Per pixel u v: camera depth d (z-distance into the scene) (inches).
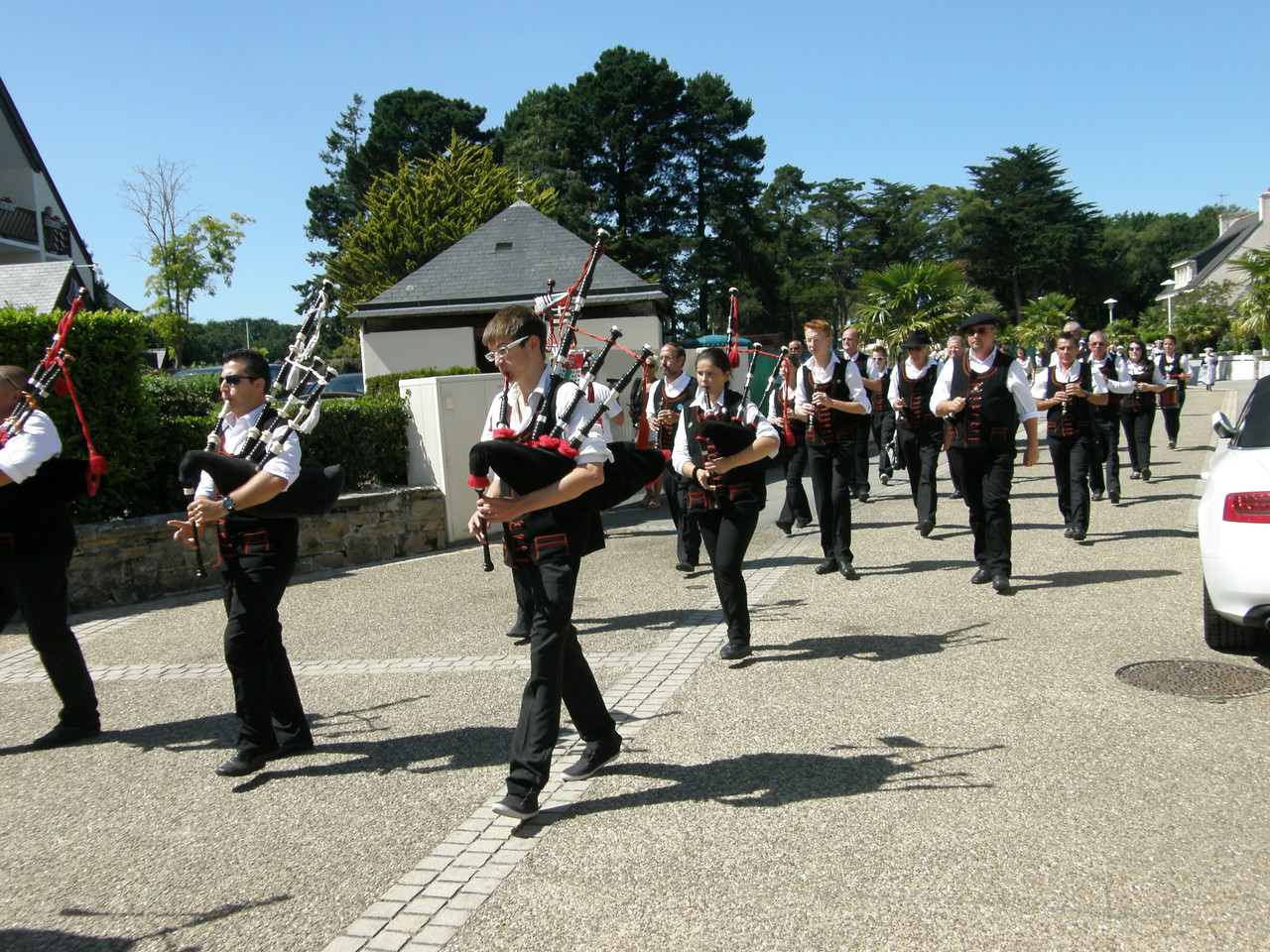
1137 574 275.4
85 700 189.9
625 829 139.9
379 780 162.7
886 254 2965.1
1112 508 397.4
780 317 2511.1
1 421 181.8
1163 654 204.8
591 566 338.6
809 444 293.3
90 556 306.5
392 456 394.6
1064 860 124.5
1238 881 117.9
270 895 127.0
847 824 137.0
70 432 316.8
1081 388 325.7
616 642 239.5
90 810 156.9
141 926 121.2
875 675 200.1
